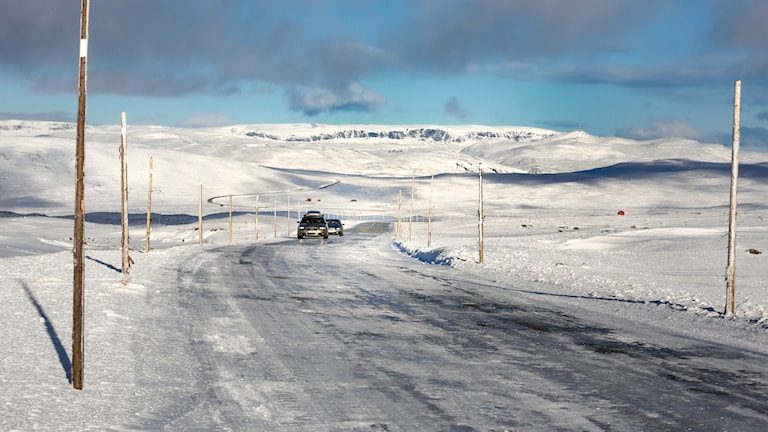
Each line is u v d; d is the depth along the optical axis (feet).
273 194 633.61
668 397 28.84
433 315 54.08
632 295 70.28
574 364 35.63
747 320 53.42
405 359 36.11
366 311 55.62
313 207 538.88
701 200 620.90
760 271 111.55
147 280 72.59
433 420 24.73
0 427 21.75
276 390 28.81
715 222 348.59
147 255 112.98
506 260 117.80
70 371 30.22
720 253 150.51
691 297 67.77
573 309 59.88
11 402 24.70
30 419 22.89
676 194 651.25
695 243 176.14
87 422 23.15
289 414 25.20
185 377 30.71
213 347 38.04
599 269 110.73
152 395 27.35
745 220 365.40
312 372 32.48
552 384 30.89
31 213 470.80
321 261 115.96
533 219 424.05
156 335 40.63
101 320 43.75
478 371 33.42
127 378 29.76
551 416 25.52
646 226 335.06
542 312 57.36
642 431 23.85
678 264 126.21
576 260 128.16
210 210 496.64
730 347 42.04
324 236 221.46
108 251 120.88
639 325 50.80
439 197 642.63
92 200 586.45
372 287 75.41
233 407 26.02
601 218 426.10
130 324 43.65
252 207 527.40
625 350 40.16
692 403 27.86
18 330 38.73
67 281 65.10
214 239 269.44
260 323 47.39
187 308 53.57
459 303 62.54
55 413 23.85
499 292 73.15
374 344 40.47
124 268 77.15
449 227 352.90
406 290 73.05
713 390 30.30
